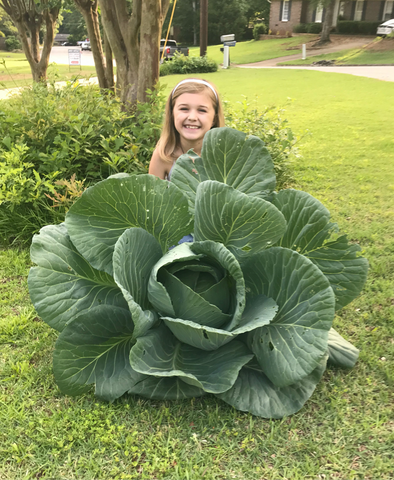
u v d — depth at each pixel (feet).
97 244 7.35
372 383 7.83
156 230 7.55
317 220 7.50
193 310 6.54
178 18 181.57
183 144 10.89
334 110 37.24
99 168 15.90
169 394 7.23
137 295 7.00
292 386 7.25
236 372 6.56
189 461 6.36
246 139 7.77
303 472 6.22
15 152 13.47
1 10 86.22
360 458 6.42
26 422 7.03
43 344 8.99
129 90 20.38
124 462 6.41
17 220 13.67
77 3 25.22
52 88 21.65
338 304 7.86
